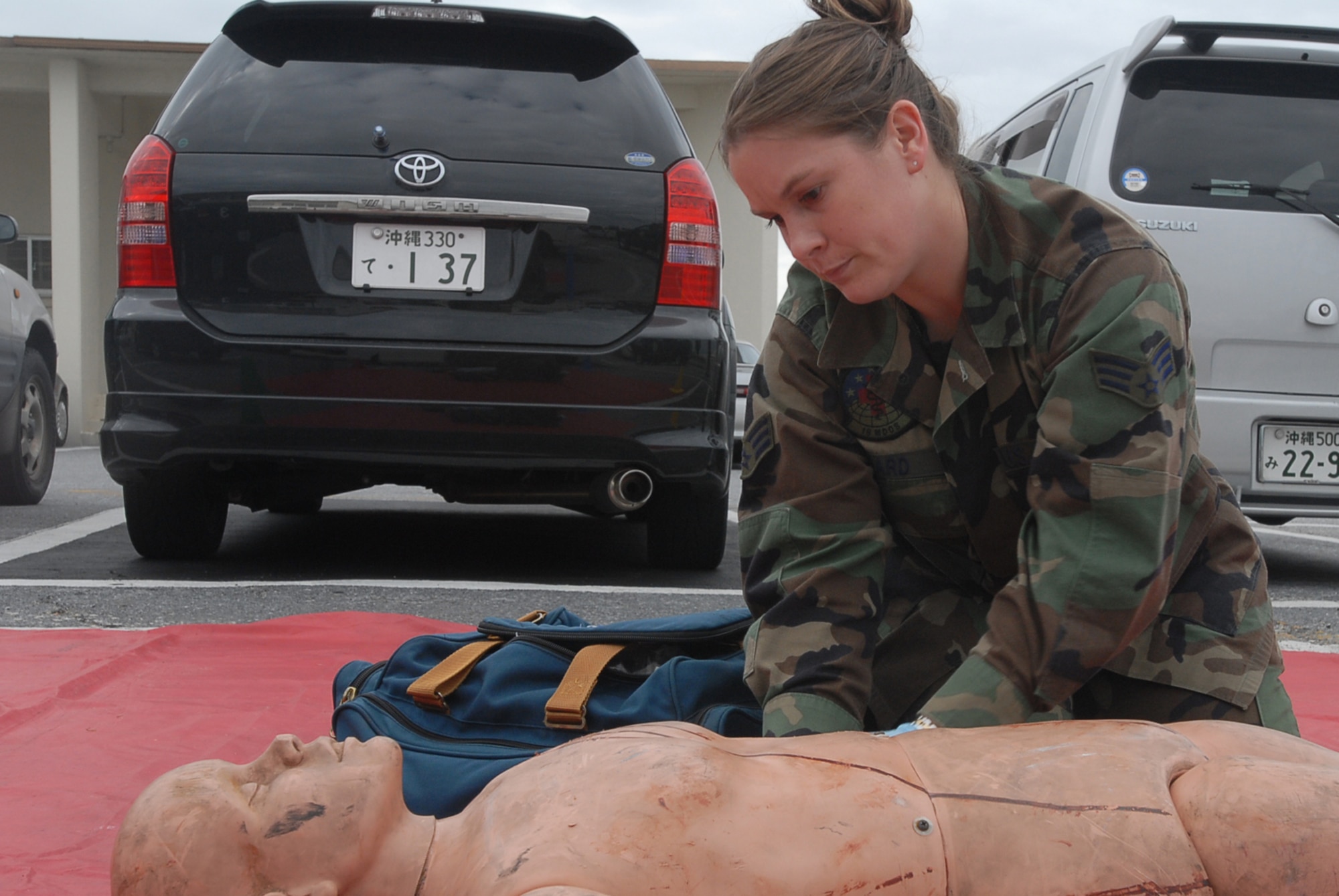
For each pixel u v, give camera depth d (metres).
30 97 17.22
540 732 1.48
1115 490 1.20
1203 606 1.40
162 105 17.19
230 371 3.11
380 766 0.87
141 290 3.14
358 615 2.87
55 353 6.15
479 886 0.79
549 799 0.84
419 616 3.06
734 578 3.77
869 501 1.47
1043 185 1.33
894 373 1.43
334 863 0.82
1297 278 3.68
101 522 5.07
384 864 0.84
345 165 3.13
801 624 1.39
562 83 3.28
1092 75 4.07
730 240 17.56
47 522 5.06
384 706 1.51
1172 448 1.22
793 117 1.15
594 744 0.91
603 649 1.61
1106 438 1.22
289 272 3.12
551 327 3.16
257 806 0.84
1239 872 0.86
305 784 0.84
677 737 0.91
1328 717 2.29
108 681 2.32
